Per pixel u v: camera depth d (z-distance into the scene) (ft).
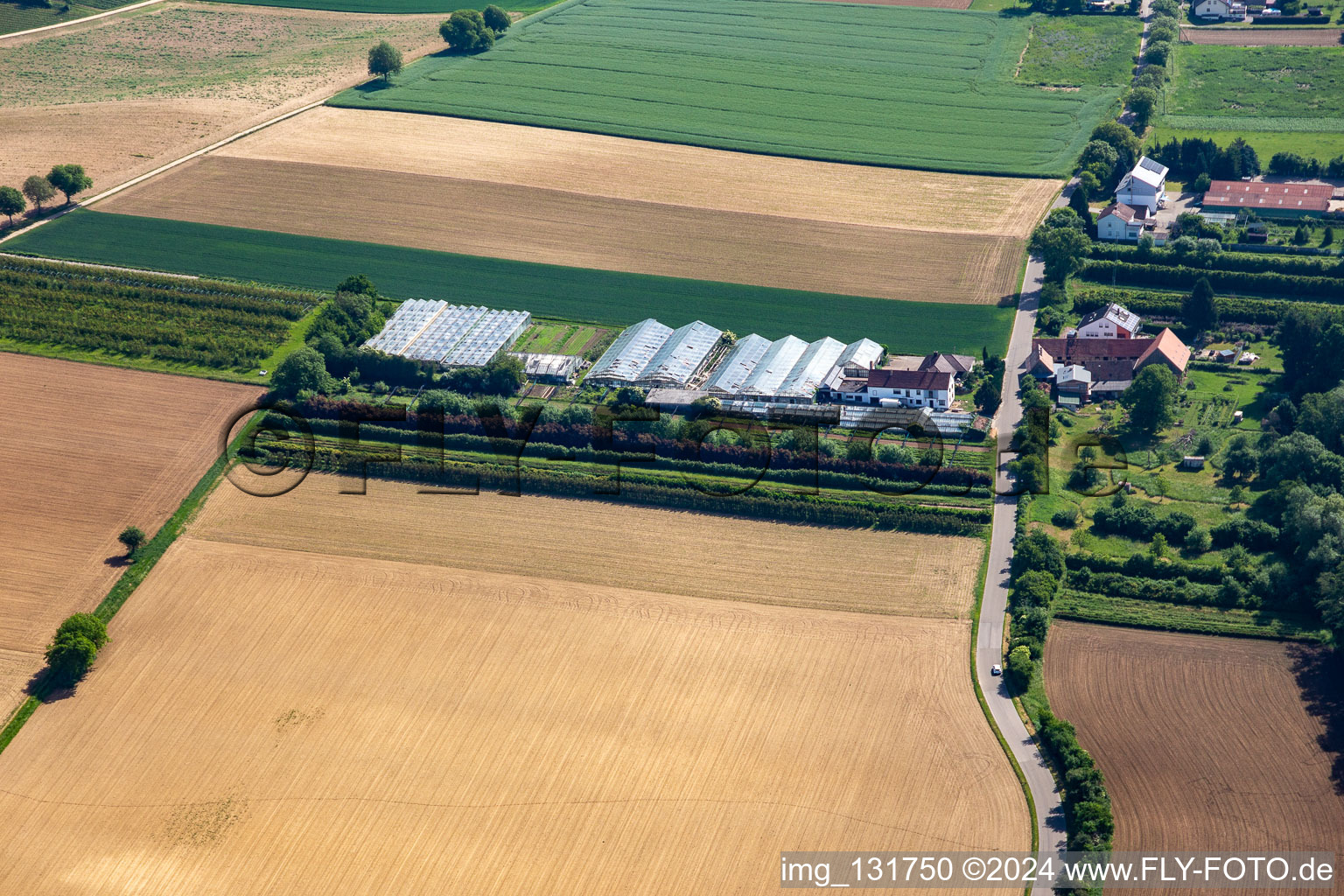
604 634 511.81
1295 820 414.41
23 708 488.02
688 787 439.22
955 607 519.60
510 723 469.57
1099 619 506.07
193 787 449.48
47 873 420.77
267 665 503.20
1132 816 419.33
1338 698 458.91
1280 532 535.60
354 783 447.01
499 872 412.16
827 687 480.64
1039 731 454.40
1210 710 459.73
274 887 411.13
